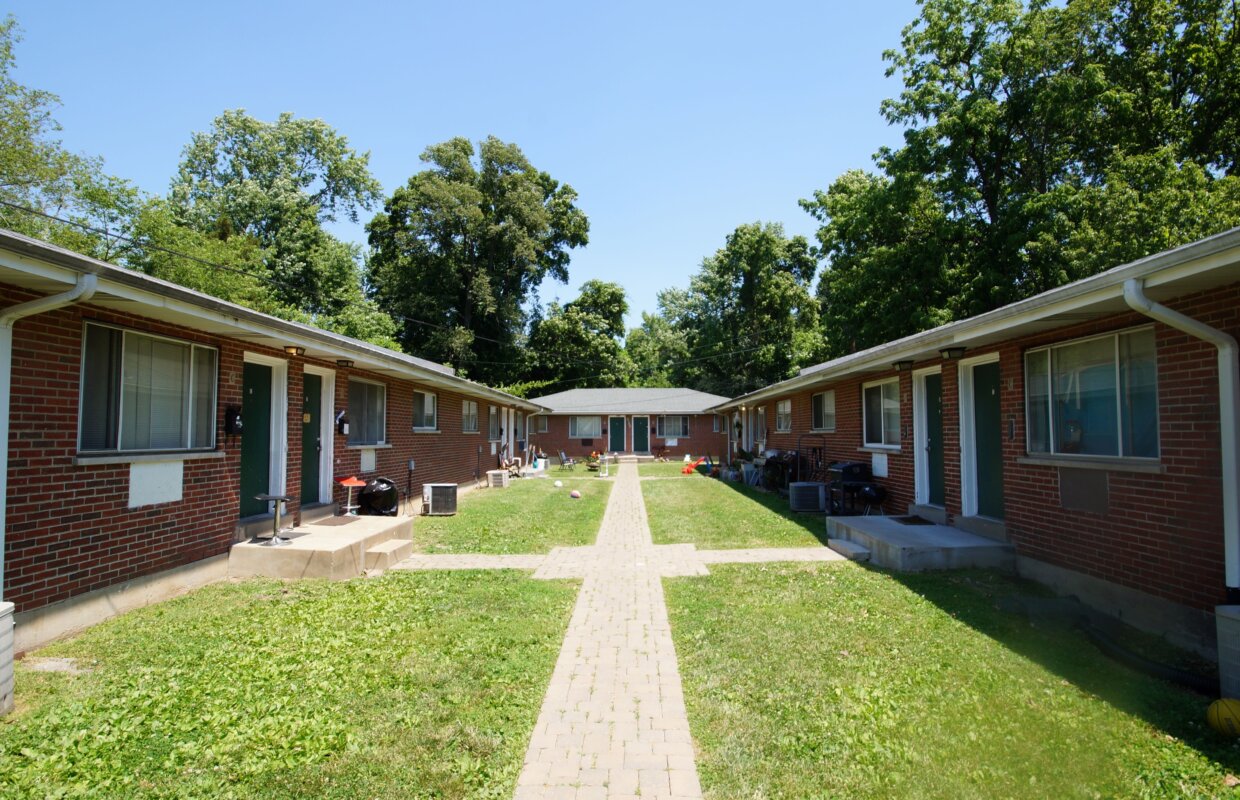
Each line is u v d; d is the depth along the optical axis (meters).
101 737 3.47
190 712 3.76
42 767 3.16
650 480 21.56
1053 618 5.39
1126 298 4.36
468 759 3.28
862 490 10.73
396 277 40.59
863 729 3.56
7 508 4.61
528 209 40.84
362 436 11.20
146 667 4.44
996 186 19.20
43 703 3.89
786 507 13.27
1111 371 5.69
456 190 38.81
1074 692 4.00
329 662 4.54
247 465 7.88
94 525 5.37
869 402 11.75
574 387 44.75
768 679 4.27
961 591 6.30
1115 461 5.55
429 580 7.02
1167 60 17.25
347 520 8.97
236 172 34.91
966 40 19.34
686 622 5.54
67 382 5.13
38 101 22.34
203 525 6.77
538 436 33.31
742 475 19.98
